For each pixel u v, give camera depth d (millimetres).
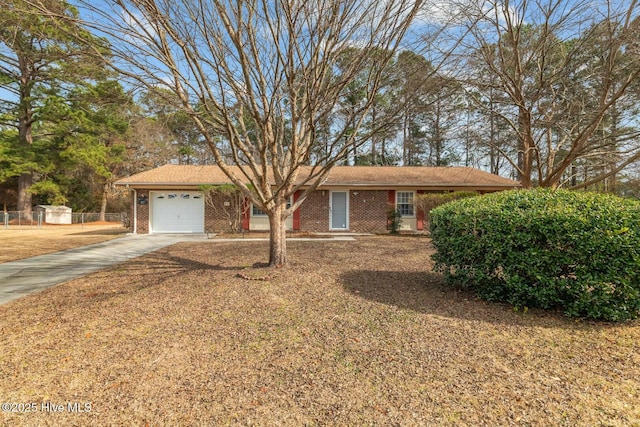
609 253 3447
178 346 3016
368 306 4113
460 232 4527
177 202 15086
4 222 22891
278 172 5945
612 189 14750
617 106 9406
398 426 1944
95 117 22000
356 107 5707
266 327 3459
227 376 2496
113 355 2842
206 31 4430
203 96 4551
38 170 22641
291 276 5609
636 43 7270
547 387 2342
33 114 22453
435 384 2383
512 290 4039
